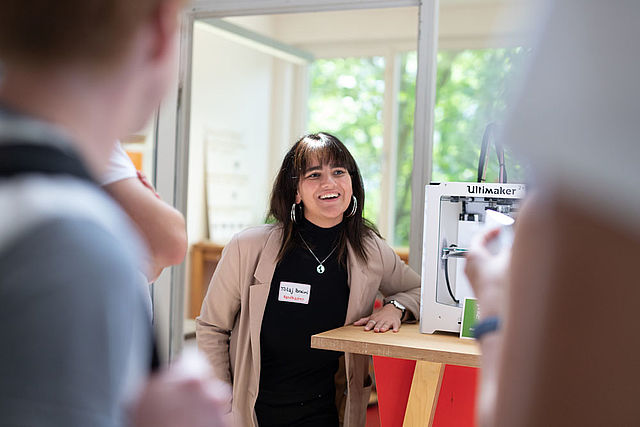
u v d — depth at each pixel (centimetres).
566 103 42
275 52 562
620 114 40
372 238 270
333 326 258
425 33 297
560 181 44
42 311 43
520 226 50
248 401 257
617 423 46
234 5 331
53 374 43
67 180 48
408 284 275
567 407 48
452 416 249
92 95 52
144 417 58
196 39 554
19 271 44
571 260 46
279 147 650
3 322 43
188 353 64
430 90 297
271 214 265
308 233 260
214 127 578
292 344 255
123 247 49
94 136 53
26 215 45
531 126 44
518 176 50
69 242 45
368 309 264
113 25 51
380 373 236
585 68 41
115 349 46
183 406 59
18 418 42
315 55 629
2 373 43
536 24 44
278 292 256
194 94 555
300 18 626
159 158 342
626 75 40
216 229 579
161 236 146
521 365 50
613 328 46
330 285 258
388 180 610
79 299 44
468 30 371
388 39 601
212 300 266
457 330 228
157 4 54
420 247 298
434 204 230
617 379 46
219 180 583
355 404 253
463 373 248
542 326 48
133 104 56
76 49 51
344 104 627
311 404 258
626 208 42
